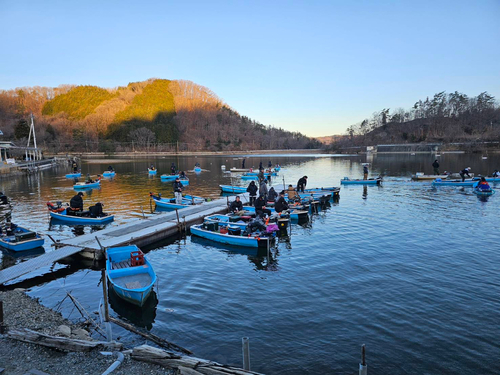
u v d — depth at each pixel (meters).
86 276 14.05
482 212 24.23
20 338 8.46
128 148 157.88
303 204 24.78
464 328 9.46
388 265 14.34
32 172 60.12
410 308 10.63
